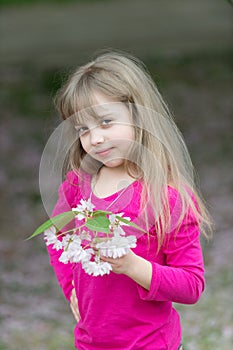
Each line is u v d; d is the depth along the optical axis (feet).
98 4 123.75
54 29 105.19
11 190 52.95
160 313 13.52
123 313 13.32
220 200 48.44
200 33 97.35
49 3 126.11
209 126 67.21
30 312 30.99
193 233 13.35
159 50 90.17
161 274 12.69
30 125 68.74
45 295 33.53
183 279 12.90
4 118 70.95
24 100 75.61
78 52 90.53
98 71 13.50
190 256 13.23
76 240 11.90
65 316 30.60
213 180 53.11
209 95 76.02
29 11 120.57
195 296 13.17
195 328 27.76
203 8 114.32
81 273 13.50
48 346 26.73
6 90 78.64
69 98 13.50
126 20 108.58
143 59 86.74
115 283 13.25
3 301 32.40
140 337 13.34
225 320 28.48
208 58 86.94
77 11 118.62
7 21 113.29
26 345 26.81
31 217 47.16
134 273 12.55
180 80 80.33
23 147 63.10
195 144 62.49
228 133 65.16
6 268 37.88
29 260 39.22
